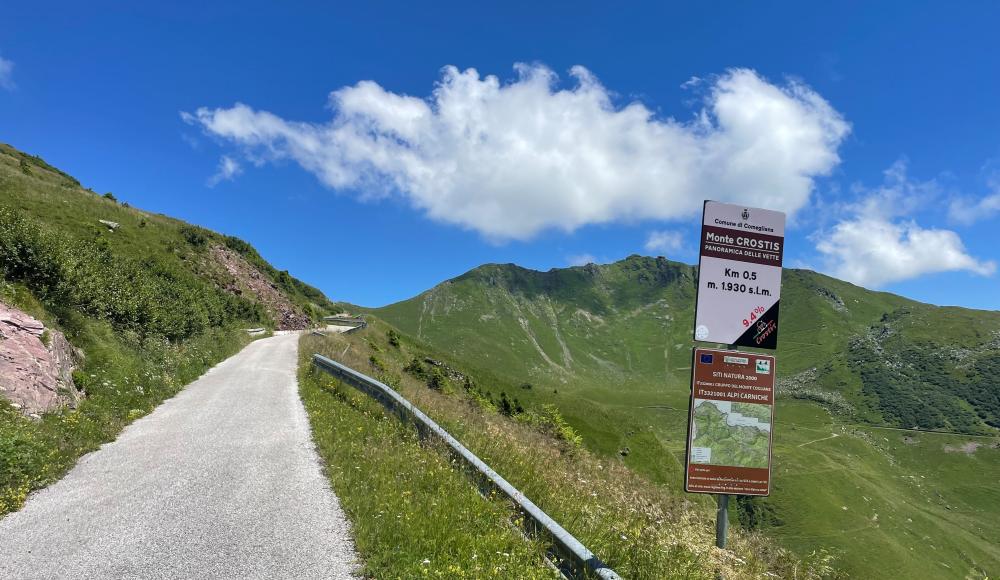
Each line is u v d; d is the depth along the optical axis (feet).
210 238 224.33
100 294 57.62
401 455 26.86
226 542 17.06
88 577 14.42
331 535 18.02
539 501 22.04
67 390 35.65
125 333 57.31
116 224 149.79
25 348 33.96
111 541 16.90
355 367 72.13
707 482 21.02
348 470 25.20
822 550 22.90
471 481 22.79
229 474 24.91
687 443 20.98
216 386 55.67
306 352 87.25
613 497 28.40
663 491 35.22
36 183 152.76
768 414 21.38
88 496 21.42
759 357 21.45
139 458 27.48
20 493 20.72
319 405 44.70
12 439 23.38
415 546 16.58
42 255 48.24
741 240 21.67
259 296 200.23
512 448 33.06
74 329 45.96
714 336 21.36
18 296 41.06
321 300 354.33
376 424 36.76
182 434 33.30
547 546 16.02
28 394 31.07
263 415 40.63
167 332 72.79
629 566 16.55
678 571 17.10
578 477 31.09
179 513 19.60
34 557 15.62
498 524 18.45
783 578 21.02
